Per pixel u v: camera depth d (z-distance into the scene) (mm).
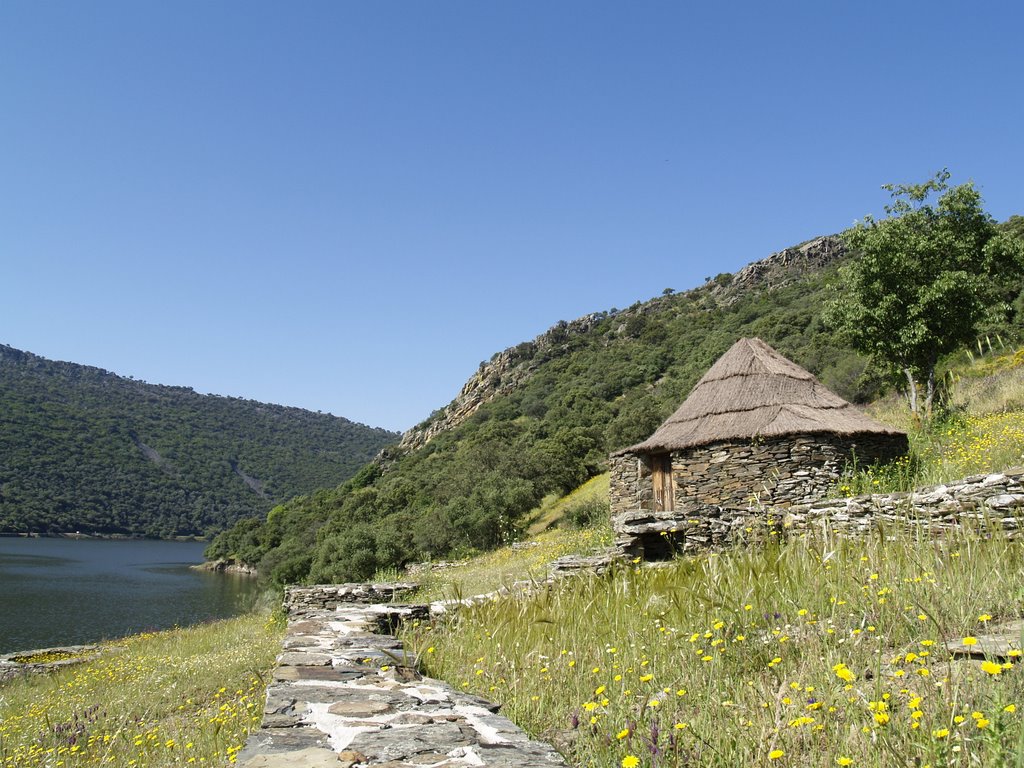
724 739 3314
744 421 15805
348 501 73625
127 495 171000
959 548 5777
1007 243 21422
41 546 126250
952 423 17859
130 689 11898
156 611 50438
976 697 3195
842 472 14570
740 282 116938
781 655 4512
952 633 4340
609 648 5137
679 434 16641
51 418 186875
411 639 7531
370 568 35688
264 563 66500
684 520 11734
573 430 54969
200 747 6500
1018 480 8406
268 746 3352
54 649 21547
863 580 5406
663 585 7750
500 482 41844
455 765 3064
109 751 7363
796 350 50781
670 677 4648
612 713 3846
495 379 116625
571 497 45906
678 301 122250
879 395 31297
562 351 113688
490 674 5500
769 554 7051
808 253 119562
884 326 21391
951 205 21844
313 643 6754
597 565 12062
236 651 13453
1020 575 5105
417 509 58656
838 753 3031
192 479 190750
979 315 20703
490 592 11641
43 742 8289
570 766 3166
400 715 3949
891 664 3941
